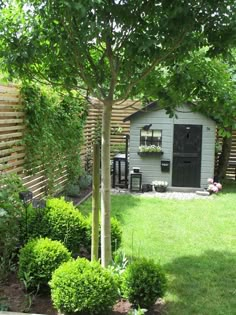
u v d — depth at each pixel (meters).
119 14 2.55
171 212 6.45
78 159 8.29
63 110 6.89
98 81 3.11
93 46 3.03
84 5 2.25
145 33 2.58
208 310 3.11
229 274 3.86
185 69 3.51
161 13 2.58
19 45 2.83
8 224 3.44
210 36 2.74
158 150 8.52
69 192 7.46
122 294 3.06
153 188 8.55
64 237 3.83
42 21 2.71
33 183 5.93
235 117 3.84
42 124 5.87
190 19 2.55
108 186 3.30
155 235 5.12
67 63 3.02
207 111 3.67
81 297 2.73
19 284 3.29
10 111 5.08
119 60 2.98
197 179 8.55
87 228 3.98
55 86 3.65
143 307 3.00
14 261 3.67
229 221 5.93
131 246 4.63
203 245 4.77
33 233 3.78
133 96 3.91
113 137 10.81
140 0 2.56
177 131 8.49
